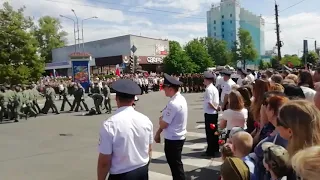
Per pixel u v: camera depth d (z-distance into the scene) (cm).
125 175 326
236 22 10994
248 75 1224
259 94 454
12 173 700
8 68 3553
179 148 509
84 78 3350
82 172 690
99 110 1783
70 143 1003
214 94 738
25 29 3825
